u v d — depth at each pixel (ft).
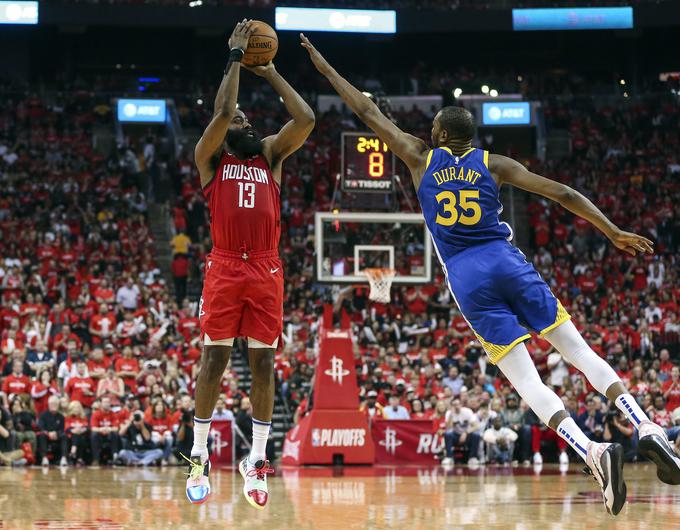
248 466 21.03
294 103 21.03
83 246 91.86
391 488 39.24
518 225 110.52
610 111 127.54
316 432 58.80
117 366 65.72
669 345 83.56
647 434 16.98
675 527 23.58
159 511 28.73
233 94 20.18
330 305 59.67
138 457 59.26
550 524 24.47
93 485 40.81
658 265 95.20
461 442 62.03
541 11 123.13
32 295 75.97
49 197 100.53
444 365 72.49
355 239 57.88
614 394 18.15
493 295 18.90
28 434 58.44
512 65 143.02
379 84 134.00
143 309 76.54
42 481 43.47
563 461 64.18
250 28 20.84
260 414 21.09
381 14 122.42
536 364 74.18
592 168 118.52
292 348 72.23
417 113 124.67
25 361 63.31
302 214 103.19
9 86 124.57
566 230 104.32
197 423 20.98
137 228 98.12
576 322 81.20
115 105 123.44
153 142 117.39
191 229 100.89
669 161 119.03
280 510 29.04
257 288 20.65
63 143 113.50
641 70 137.39
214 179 20.88
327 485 41.14
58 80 130.00
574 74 143.23
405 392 66.13
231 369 71.61
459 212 19.26
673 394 67.62
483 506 30.48
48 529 23.49
